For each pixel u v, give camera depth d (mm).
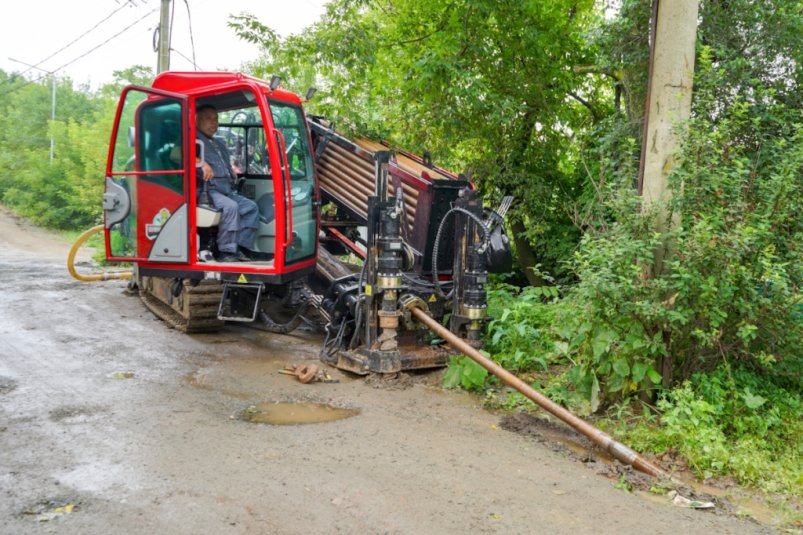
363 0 10922
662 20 5855
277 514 3801
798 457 5207
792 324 5527
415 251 7648
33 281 12203
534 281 13695
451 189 7625
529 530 3777
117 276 10773
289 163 7605
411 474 4449
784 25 8484
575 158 13664
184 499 3922
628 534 3803
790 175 5469
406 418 5590
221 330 8648
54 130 33344
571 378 5891
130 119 7312
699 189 5477
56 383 6059
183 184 7148
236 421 5316
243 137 8227
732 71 8102
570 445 5203
